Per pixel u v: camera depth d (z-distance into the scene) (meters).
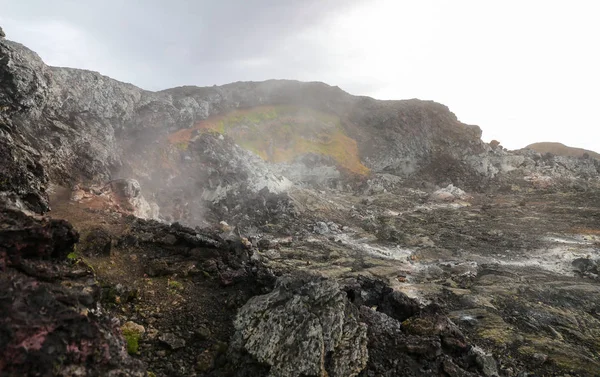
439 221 30.34
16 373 4.64
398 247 23.61
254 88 46.88
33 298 5.42
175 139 31.84
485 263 20.28
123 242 11.21
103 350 5.58
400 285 16.69
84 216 12.95
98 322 6.05
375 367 8.15
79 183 17.30
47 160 16.56
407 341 8.98
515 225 28.50
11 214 6.85
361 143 49.59
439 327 9.95
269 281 10.55
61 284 6.57
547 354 11.10
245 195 29.84
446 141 52.69
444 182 48.34
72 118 22.42
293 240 23.83
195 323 8.51
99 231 11.41
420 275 18.42
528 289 16.16
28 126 17.33
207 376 7.29
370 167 47.44
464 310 14.19
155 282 9.70
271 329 7.67
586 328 13.14
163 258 11.03
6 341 4.73
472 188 46.50
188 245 11.97
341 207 33.19
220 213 27.31
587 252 21.25
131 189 17.53
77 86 23.91
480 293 15.80
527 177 48.81
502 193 44.47
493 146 58.88
